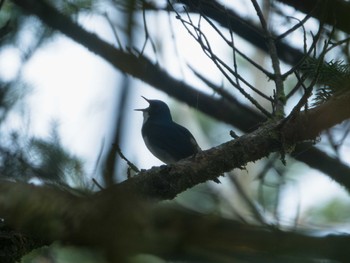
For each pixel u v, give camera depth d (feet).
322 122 20.22
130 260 5.48
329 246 6.70
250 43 29.66
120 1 8.46
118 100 5.75
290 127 20.61
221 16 26.58
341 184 27.55
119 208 5.63
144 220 5.71
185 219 6.43
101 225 5.62
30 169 10.34
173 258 6.19
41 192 6.20
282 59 30.66
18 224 6.00
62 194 6.42
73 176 9.39
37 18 20.33
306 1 25.48
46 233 6.11
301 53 30.25
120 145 5.68
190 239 6.26
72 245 6.24
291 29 24.71
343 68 19.94
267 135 20.74
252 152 20.57
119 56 7.67
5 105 13.85
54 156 10.84
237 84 22.43
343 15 18.37
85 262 6.85
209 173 19.84
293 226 7.54
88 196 6.38
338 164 27.63
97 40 19.54
